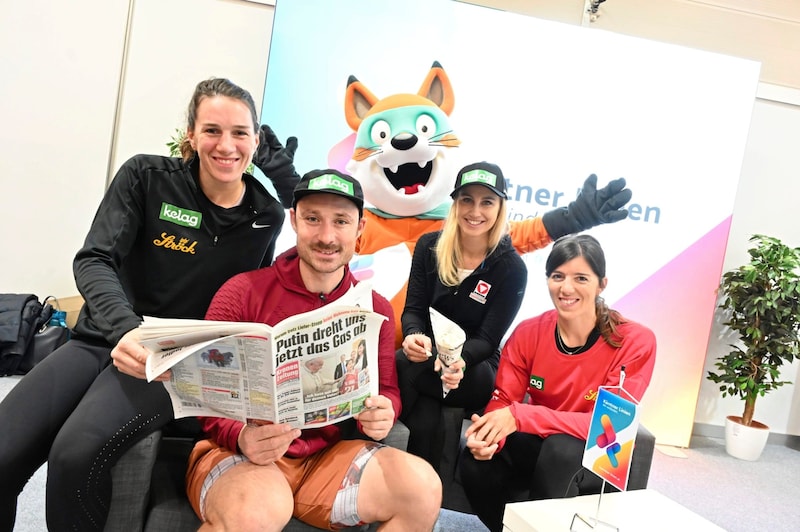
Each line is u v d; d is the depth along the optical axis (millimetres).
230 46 3129
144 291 1649
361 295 1400
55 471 1219
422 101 2734
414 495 1313
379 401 1388
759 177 3568
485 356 2006
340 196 1424
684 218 3066
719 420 3639
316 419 1304
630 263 3061
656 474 2855
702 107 3000
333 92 2725
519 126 2863
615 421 1300
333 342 1244
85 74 3057
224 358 1184
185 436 1716
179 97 3129
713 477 2908
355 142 2742
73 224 3160
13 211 3098
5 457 1249
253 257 1733
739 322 3295
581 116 2912
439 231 2168
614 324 1839
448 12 2760
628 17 3402
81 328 1573
